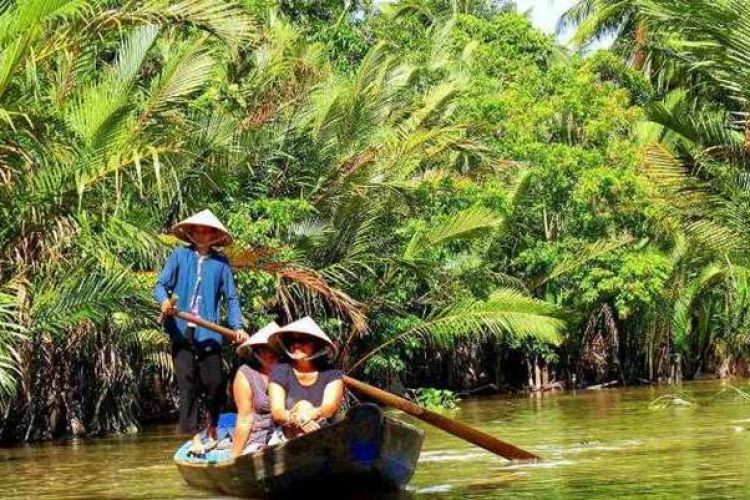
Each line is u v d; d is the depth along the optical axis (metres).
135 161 14.54
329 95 22.67
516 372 30.19
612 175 27.03
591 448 13.12
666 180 20.05
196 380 10.75
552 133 29.41
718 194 19.75
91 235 16.02
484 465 11.67
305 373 10.05
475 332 24.22
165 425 21.00
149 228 16.33
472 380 28.92
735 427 15.16
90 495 10.91
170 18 14.73
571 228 28.52
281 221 20.56
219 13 14.80
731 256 21.20
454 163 27.53
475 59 31.22
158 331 19.39
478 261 24.66
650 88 31.17
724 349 34.44
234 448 10.45
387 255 23.25
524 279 28.08
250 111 21.09
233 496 10.20
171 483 11.55
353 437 9.33
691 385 29.89
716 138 19.58
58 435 18.89
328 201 22.30
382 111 23.53
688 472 10.49
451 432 10.81
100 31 15.10
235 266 19.00
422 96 26.03
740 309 28.59
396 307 23.67
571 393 27.75
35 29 13.64
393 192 23.19
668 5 18.53
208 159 18.83
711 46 18.78
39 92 15.23
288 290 21.02
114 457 14.91
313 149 22.36
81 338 18.47
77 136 14.98
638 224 28.16
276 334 10.08
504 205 25.16
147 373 21.58
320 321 21.91
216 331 10.52
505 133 27.77
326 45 28.22
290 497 9.83
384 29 30.59
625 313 27.91
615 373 31.09
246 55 22.08
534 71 29.91
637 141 29.08
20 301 14.98
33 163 14.82
